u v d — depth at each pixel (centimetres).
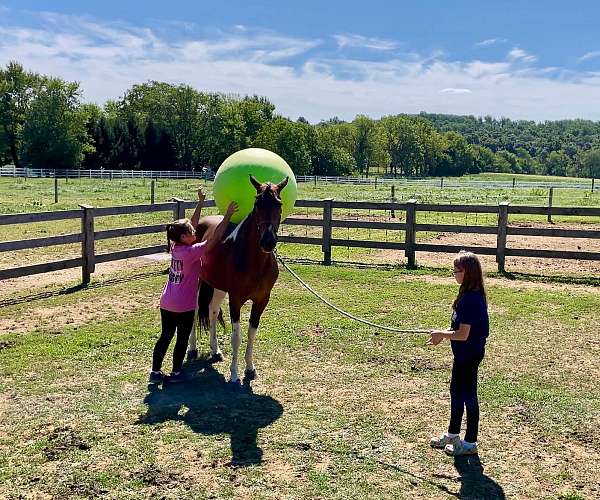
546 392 592
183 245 579
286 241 1328
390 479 423
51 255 1307
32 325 791
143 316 845
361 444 476
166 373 621
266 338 753
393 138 10244
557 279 1149
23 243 935
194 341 680
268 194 554
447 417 531
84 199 2728
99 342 721
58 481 410
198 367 654
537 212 1198
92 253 1055
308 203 1298
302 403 557
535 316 881
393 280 1120
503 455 463
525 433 503
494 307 931
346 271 1199
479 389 599
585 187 4881
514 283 1117
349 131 9669
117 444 467
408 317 860
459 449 458
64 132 6744
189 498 394
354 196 3475
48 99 6738
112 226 1800
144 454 451
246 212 695
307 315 862
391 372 643
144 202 2614
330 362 672
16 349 688
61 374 617
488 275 1185
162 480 414
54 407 536
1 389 574
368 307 913
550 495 407
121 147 7262
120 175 5750
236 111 8594
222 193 699
